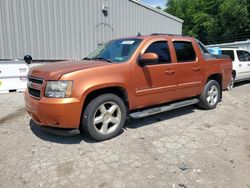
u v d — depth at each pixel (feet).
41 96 13.24
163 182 10.44
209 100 21.52
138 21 50.78
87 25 41.86
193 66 19.13
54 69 13.74
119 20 46.75
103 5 43.37
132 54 15.44
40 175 10.91
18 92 29.48
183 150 13.41
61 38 39.04
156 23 55.67
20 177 10.77
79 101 12.98
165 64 16.97
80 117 13.33
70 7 39.34
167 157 12.57
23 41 35.32
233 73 34.01
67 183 10.34
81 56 41.81
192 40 19.76
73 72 13.09
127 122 17.81
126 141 14.48
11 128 16.67
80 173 11.08
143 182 10.43
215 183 10.43
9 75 28.89
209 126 17.35
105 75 13.91
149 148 13.58
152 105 17.04
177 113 20.47
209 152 13.19
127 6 47.83
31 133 15.69
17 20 34.45
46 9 36.83
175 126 17.21
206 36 152.35
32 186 10.15
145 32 52.95
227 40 138.92
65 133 13.32
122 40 17.52
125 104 15.47
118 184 10.28
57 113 12.76
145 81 15.79
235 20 133.28
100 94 14.23
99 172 11.16
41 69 14.19
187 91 19.04
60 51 39.22
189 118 19.13
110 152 13.06
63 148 13.51
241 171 11.39
